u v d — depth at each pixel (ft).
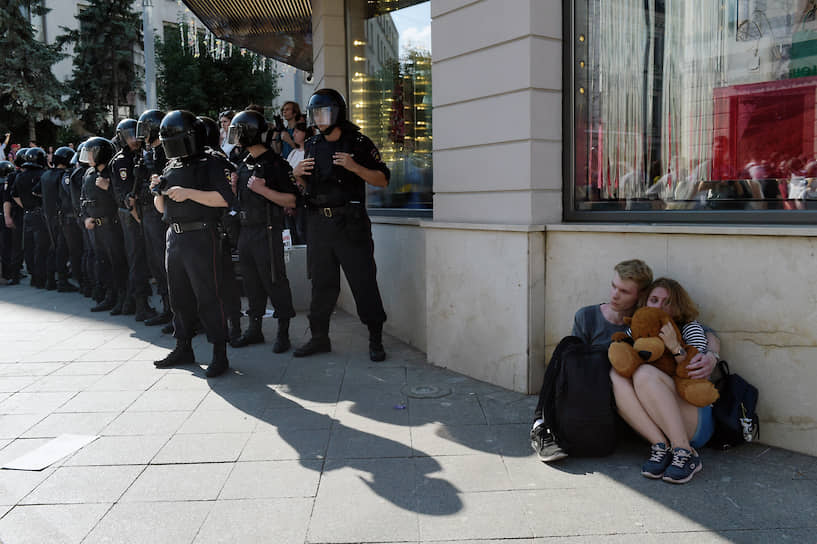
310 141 15.88
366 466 9.91
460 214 14.46
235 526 8.20
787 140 10.91
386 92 20.36
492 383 13.88
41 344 18.17
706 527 8.02
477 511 8.48
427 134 17.87
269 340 18.48
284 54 36.50
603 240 12.01
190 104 72.49
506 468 9.78
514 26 12.62
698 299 10.82
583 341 11.02
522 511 8.46
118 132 19.83
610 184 12.88
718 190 11.75
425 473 9.64
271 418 12.04
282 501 8.83
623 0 12.50
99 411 12.53
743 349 10.44
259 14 29.96
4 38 88.43
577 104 12.92
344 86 23.07
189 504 8.79
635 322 9.81
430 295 15.39
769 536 7.78
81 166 24.73
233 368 15.49
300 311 22.82
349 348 17.38
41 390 13.89
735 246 10.35
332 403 12.85
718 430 10.05
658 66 12.31
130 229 20.68
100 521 8.38
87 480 9.55
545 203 12.88
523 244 12.69
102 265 23.20
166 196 14.58
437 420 11.82
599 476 9.48
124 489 9.25
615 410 9.92
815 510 8.38
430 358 15.62
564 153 13.01
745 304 10.34
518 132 12.74
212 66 74.23
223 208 15.28
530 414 12.05
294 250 22.66
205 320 14.79
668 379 9.66
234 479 9.53
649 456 10.16
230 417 12.12
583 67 12.89
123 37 101.91
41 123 97.40
